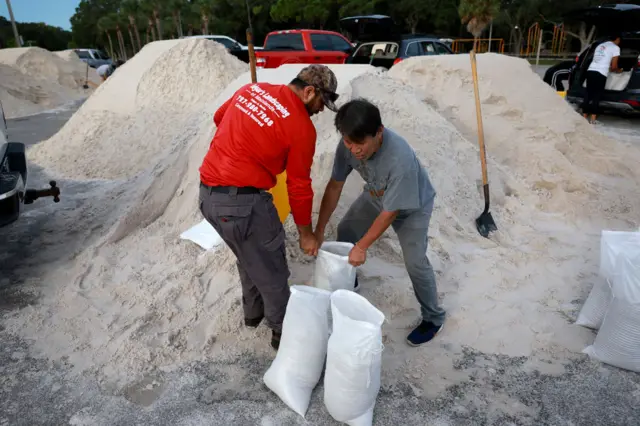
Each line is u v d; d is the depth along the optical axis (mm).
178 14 39375
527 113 5930
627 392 2463
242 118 2287
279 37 11453
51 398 2484
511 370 2639
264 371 2652
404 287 3338
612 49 8086
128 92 7508
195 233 3953
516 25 37344
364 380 2160
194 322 3037
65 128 7504
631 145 6695
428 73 6371
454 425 2301
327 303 2430
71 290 3385
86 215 4680
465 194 4449
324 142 4168
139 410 2406
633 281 2449
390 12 39938
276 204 3244
